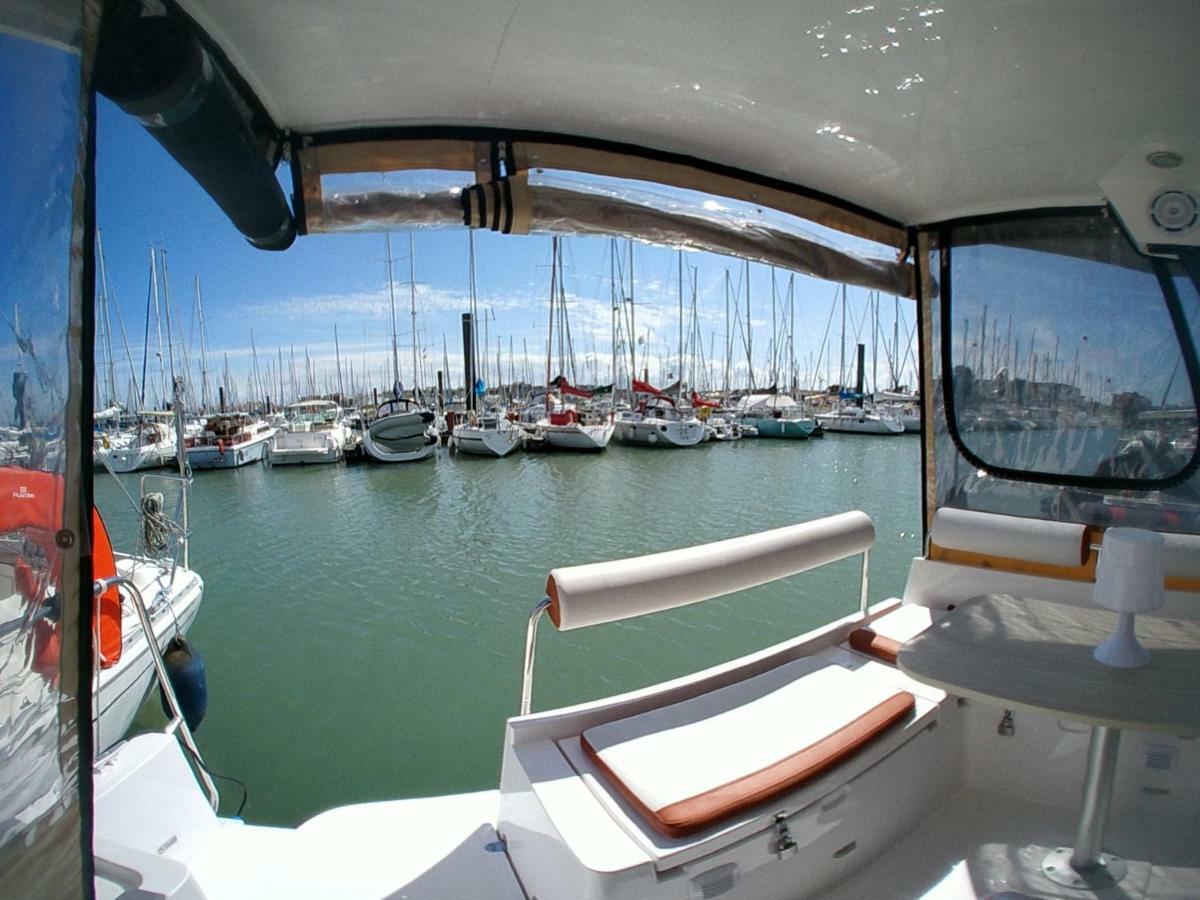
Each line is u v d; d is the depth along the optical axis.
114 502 18.12
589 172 1.60
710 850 1.18
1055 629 1.59
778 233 2.00
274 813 5.00
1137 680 1.28
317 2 1.02
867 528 2.11
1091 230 2.08
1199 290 1.95
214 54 1.11
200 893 1.31
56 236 0.73
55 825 0.73
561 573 1.48
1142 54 1.21
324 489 20.52
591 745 1.40
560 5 1.07
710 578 1.67
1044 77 1.30
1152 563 1.31
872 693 1.64
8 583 0.73
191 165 1.16
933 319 2.39
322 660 7.95
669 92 1.38
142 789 1.53
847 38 1.19
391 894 1.40
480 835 1.58
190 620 5.96
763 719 1.52
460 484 21.22
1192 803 1.64
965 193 2.00
